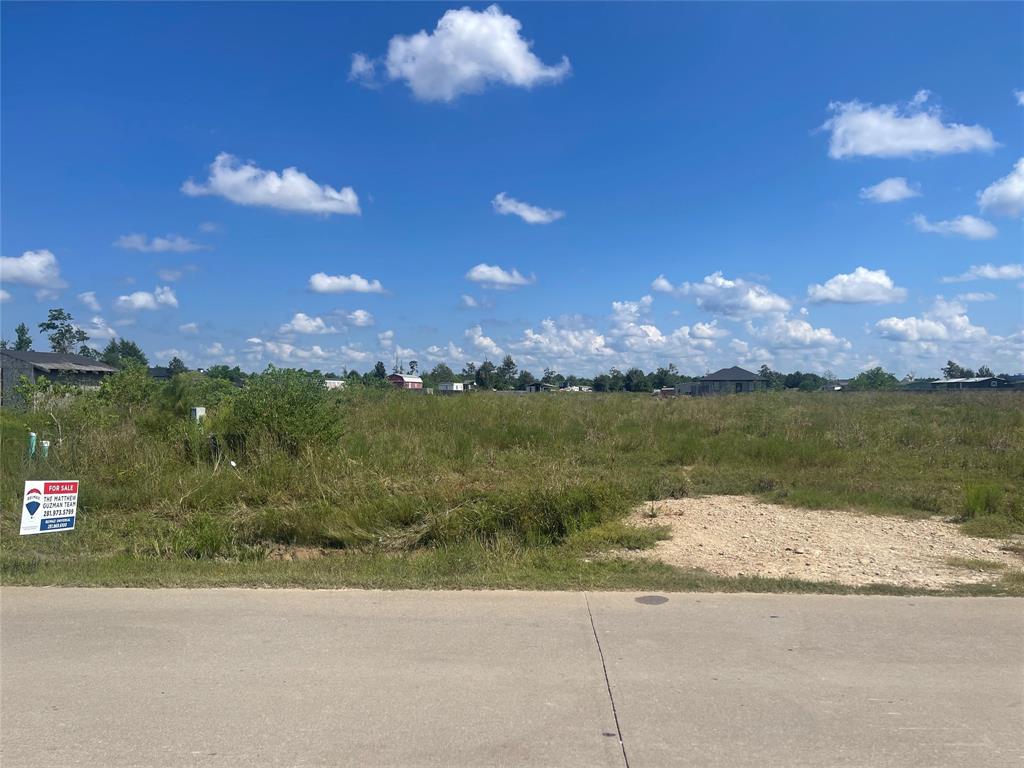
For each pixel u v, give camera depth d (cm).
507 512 877
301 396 1294
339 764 338
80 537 834
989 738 362
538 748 351
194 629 517
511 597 595
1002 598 592
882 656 464
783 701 400
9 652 474
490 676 433
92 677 434
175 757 344
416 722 377
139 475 1081
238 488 1050
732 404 2150
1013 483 1169
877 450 1465
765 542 818
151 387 1930
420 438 1466
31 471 1084
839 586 622
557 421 1705
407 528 878
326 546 859
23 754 346
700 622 530
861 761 340
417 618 540
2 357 4397
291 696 407
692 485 1177
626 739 359
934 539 831
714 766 335
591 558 748
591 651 472
